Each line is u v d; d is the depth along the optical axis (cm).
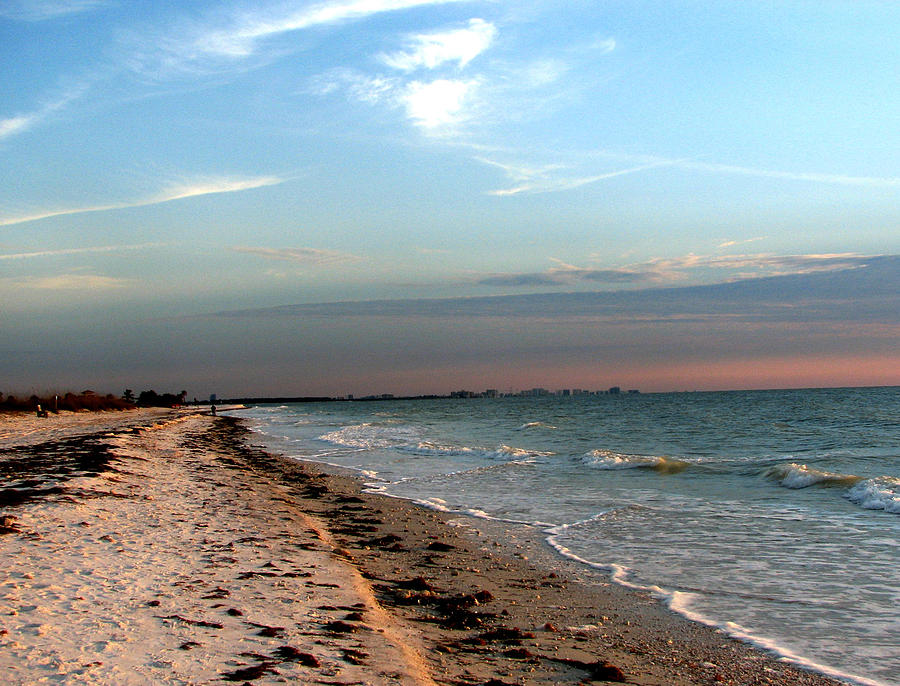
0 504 1259
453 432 4644
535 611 841
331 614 738
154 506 1378
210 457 2930
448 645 698
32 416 6675
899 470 2197
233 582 834
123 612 678
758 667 664
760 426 4438
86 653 558
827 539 1220
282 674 542
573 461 2569
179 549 998
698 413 6397
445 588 946
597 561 1105
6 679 495
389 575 1017
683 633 763
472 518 1502
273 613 721
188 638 612
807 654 699
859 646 719
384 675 562
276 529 1244
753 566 1049
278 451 3516
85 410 8550
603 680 617
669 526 1365
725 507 1563
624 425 4944
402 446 3509
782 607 853
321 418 8506
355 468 2572
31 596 713
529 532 1343
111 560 896
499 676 613
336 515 1551
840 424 4469
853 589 921
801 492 1752
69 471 1783
